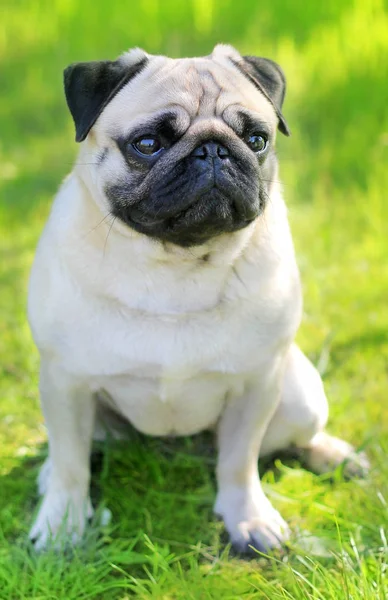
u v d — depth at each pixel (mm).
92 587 2678
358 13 7266
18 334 4191
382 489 3137
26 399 3756
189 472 3328
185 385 2816
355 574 2562
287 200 5438
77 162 2791
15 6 9320
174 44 7641
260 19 7777
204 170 2457
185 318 2688
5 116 7207
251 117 2627
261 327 2736
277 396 2945
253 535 2928
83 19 8617
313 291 4500
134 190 2561
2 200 5805
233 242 2623
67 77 2732
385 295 4512
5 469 3355
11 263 5008
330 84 6520
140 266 2621
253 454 3018
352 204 5387
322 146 5973
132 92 2627
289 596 2553
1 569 2707
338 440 3432
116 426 3379
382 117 6094
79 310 2666
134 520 3061
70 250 2662
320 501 3102
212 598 2637
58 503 2969
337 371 3896
